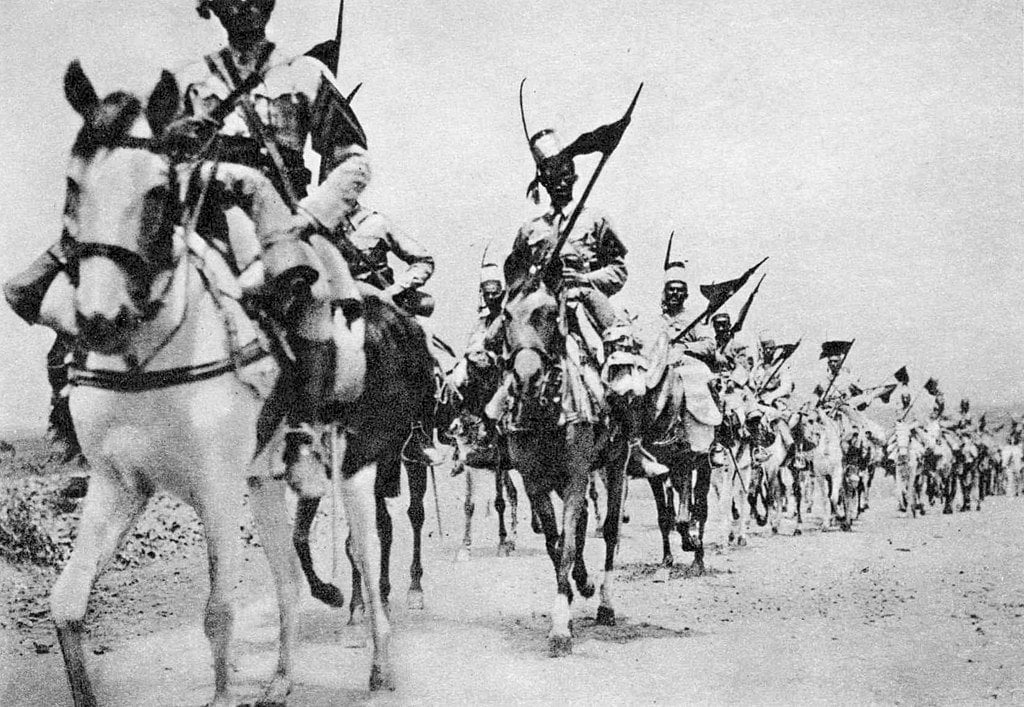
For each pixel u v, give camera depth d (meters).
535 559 10.38
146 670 5.77
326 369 5.00
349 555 6.97
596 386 6.71
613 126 6.50
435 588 8.56
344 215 5.60
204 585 8.24
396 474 6.39
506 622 7.27
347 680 5.59
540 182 7.08
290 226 4.73
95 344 3.96
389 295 6.55
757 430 12.77
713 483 13.56
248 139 4.97
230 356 4.48
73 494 4.94
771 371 13.35
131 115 4.09
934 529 14.02
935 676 5.89
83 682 4.33
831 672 5.84
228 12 5.30
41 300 4.43
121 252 3.92
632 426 7.34
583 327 6.89
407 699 5.31
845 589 8.65
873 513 18.25
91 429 4.35
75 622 4.32
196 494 4.44
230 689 4.61
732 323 11.37
